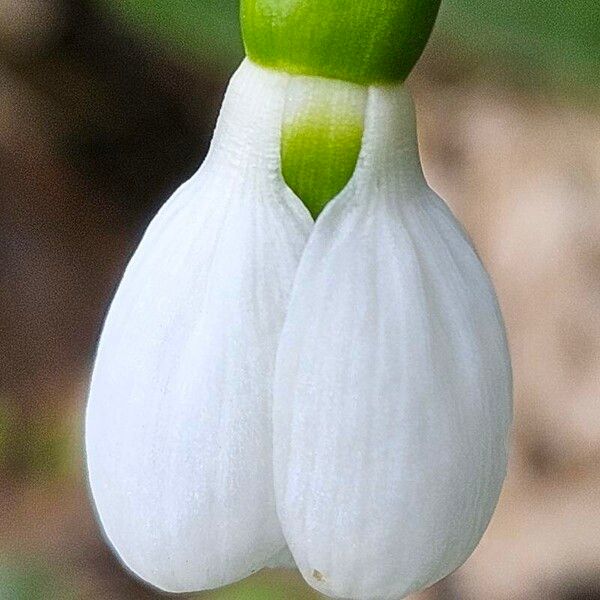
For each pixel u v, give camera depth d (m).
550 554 0.24
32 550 0.25
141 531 0.14
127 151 0.30
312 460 0.14
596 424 0.25
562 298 0.26
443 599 0.24
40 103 0.30
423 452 0.14
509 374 0.14
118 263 0.29
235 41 0.20
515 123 0.28
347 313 0.14
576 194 0.27
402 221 0.14
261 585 0.20
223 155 0.14
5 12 0.30
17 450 0.26
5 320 0.29
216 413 0.14
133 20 0.21
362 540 0.14
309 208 0.14
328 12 0.14
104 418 0.14
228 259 0.14
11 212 0.29
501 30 0.19
